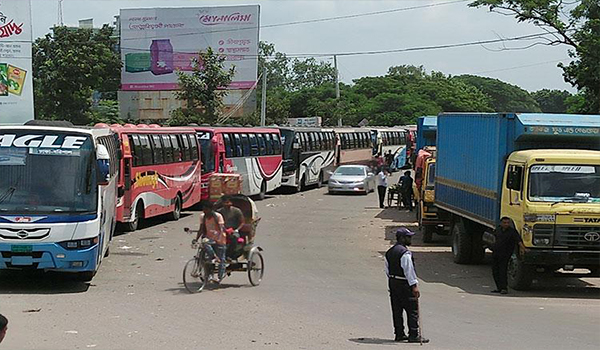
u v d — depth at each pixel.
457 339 10.38
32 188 13.83
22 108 41.88
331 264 18.52
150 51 56.88
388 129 62.44
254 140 36.03
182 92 53.50
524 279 15.42
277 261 18.66
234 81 55.66
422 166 26.94
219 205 14.92
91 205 13.95
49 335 9.95
